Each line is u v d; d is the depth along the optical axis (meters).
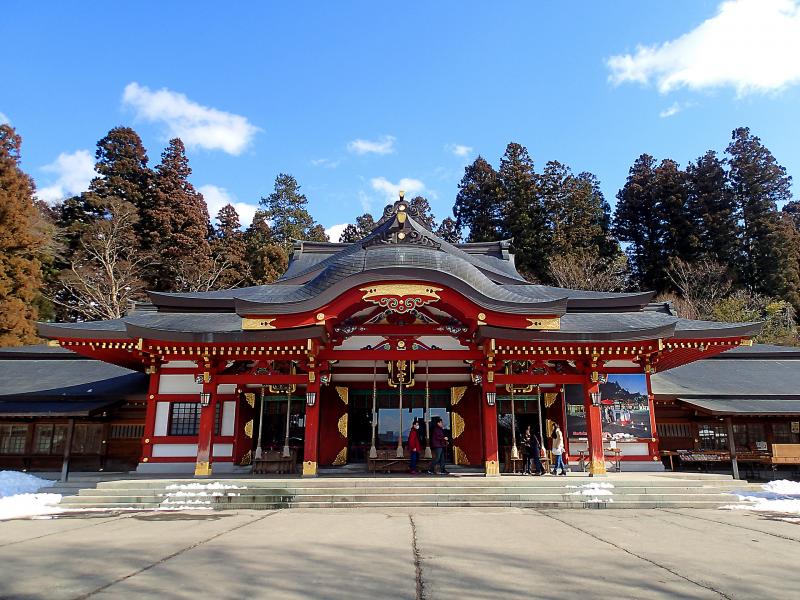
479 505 15.90
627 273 66.88
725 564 8.70
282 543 10.34
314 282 20.73
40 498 17.34
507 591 7.18
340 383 24.31
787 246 59.16
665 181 68.75
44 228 53.31
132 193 62.09
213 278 58.78
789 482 19.44
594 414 20.27
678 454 22.95
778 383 25.17
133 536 11.19
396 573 8.10
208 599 6.79
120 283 52.69
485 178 73.62
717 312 49.50
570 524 12.71
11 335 41.22
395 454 21.86
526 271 63.97
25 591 7.12
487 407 20.03
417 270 18.83
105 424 23.75
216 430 22.66
